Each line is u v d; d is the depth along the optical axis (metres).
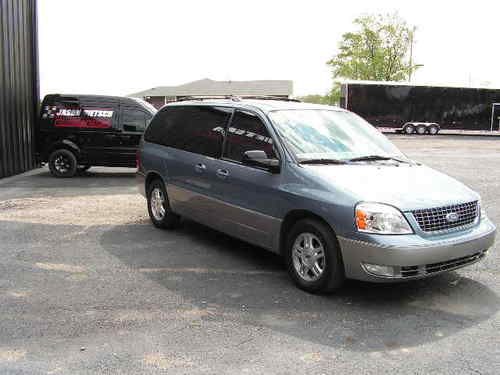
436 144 29.03
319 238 4.86
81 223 7.98
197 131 6.71
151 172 7.48
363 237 4.48
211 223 6.35
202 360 3.69
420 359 3.74
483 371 3.57
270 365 3.62
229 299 4.86
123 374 3.48
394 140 32.69
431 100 38.66
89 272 5.61
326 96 56.03
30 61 15.16
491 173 15.27
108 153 13.52
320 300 4.85
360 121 6.40
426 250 4.47
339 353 3.81
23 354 3.74
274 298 4.89
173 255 6.28
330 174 4.97
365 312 4.58
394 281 4.50
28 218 8.34
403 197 4.64
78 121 13.52
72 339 3.99
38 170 15.39
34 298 4.83
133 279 5.40
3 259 6.06
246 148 5.82
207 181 6.27
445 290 5.16
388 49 50.59
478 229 4.97
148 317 4.42
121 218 8.36
